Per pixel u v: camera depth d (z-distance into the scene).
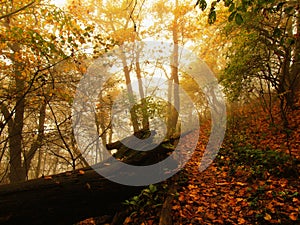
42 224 3.09
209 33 10.22
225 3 2.39
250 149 5.83
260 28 5.92
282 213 3.26
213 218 3.46
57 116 9.05
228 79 6.55
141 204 4.03
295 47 5.50
